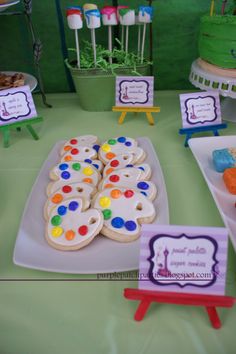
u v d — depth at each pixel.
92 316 0.32
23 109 0.59
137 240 0.37
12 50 0.77
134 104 0.64
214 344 0.29
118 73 0.66
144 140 0.57
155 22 0.74
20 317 0.32
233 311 0.32
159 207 0.42
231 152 0.48
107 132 0.64
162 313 0.32
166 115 0.70
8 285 0.35
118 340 0.30
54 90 0.83
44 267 0.34
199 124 0.57
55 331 0.30
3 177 0.52
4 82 0.64
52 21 0.74
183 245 0.28
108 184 0.45
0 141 0.62
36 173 0.53
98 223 0.38
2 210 0.45
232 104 0.68
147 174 0.47
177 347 0.29
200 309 0.32
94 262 0.35
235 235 0.36
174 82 0.82
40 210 0.43
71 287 0.34
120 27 0.74
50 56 0.78
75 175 0.47
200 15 0.73
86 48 0.72
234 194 0.43
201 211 0.44
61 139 0.62
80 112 0.73
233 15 0.57
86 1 0.72
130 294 0.30
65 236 0.37
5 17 0.73
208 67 0.58
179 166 0.53
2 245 0.40
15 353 0.29
